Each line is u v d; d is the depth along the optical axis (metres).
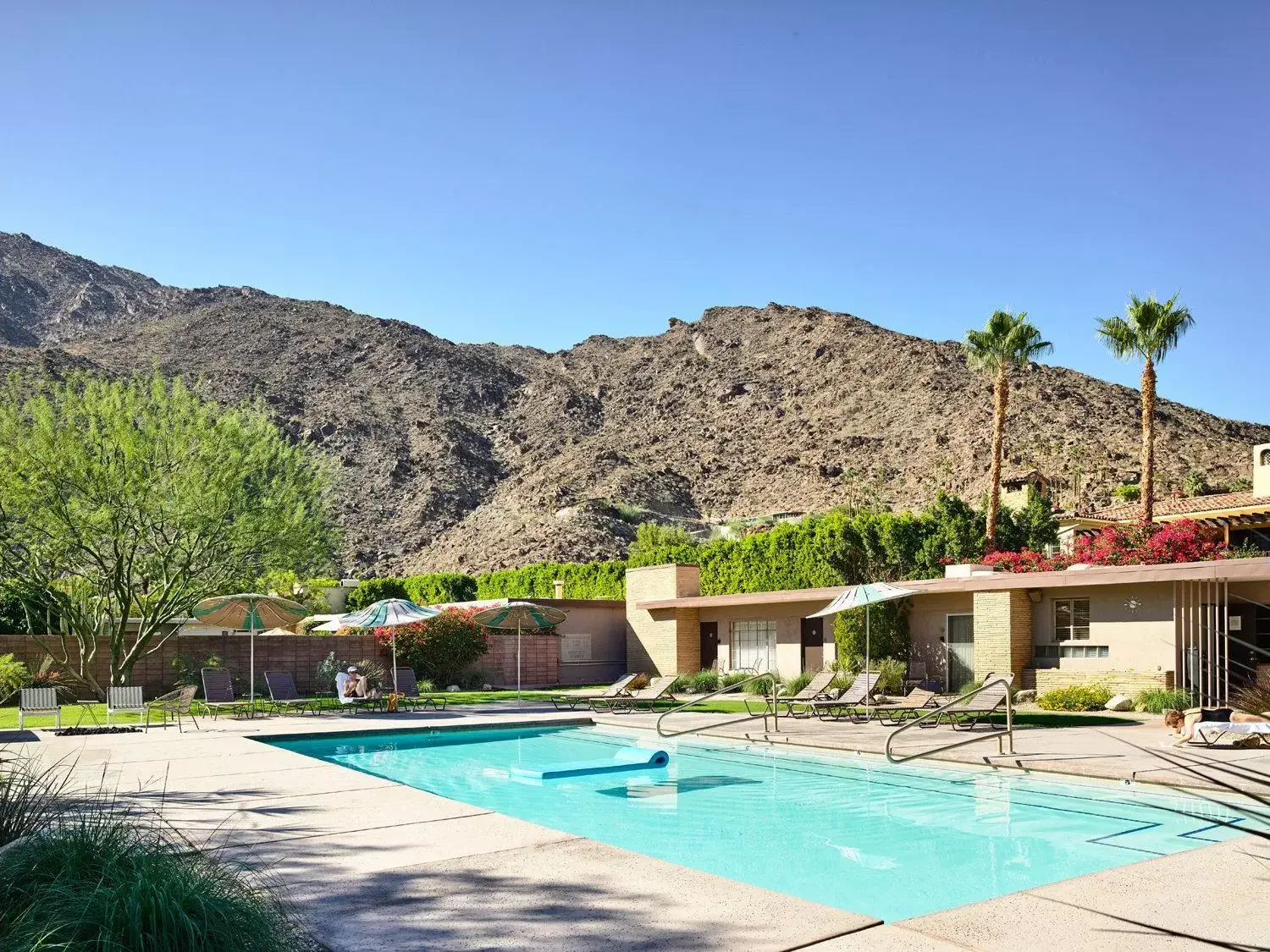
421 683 29.41
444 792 11.90
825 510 93.75
